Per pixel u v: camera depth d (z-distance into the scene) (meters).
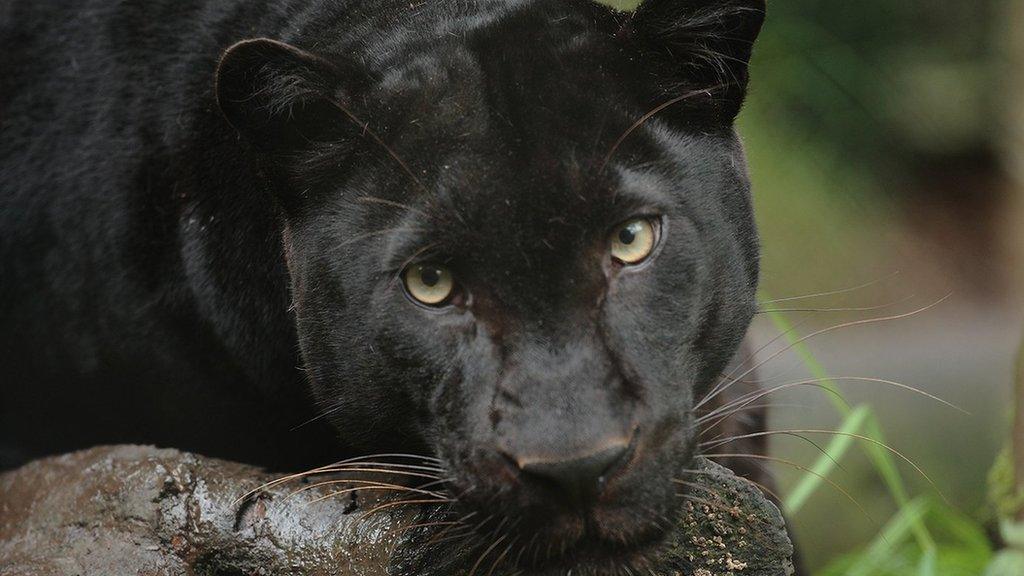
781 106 22.55
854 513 13.58
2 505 6.43
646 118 6.05
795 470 13.72
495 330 5.61
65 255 7.98
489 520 5.47
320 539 5.86
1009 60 22.78
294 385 7.21
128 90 7.80
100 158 7.82
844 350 17.83
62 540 6.10
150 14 7.87
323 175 6.19
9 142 8.20
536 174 5.67
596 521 5.27
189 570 5.93
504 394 5.45
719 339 6.30
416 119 5.99
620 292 5.71
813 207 21.28
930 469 14.30
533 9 6.52
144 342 7.80
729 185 6.39
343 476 6.35
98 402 8.36
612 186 5.70
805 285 20.52
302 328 6.39
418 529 5.82
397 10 6.93
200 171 7.30
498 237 5.59
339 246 6.09
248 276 7.08
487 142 5.79
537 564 5.48
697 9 6.26
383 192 5.93
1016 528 8.20
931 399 15.04
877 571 9.97
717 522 5.71
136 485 6.12
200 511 5.99
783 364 14.23
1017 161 22.95
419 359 5.81
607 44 6.25
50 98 8.11
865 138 22.83
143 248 7.62
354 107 6.14
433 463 6.16
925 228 22.31
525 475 5.27
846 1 22.88
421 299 5.80
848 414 8.52
